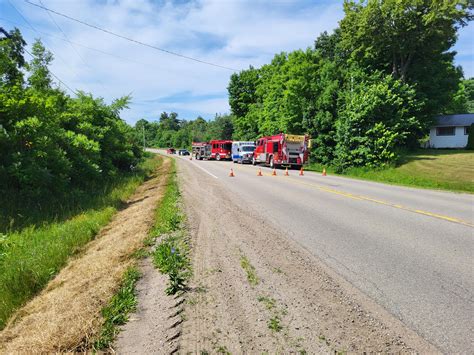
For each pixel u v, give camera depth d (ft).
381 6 93.25
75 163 42.24
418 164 78.59
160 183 53.52
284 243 19.60
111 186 48.62
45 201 33.65
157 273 15.16
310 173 79.82
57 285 15.29
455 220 26.12
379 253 17.85
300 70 120.16
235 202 33.94
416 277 14.57
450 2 90.33
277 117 149.18
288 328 10.47
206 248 18.53
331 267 15.74
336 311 11.54
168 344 9.79
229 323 10.80
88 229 23.99
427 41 98.32
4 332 11.60
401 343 9.68
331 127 103.19
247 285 13.67
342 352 9.25
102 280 14.64
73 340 10.32
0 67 41.11
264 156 103.30
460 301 12.30
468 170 66.69
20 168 31.94
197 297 12.63
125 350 9.66
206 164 115.65
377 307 11.83
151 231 22.27
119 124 71.72
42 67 60.64
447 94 114.21
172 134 445.37
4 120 34.12
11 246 20.95
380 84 86.48
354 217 27.07
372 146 82.58
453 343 9.68
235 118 229.86
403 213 28.86
